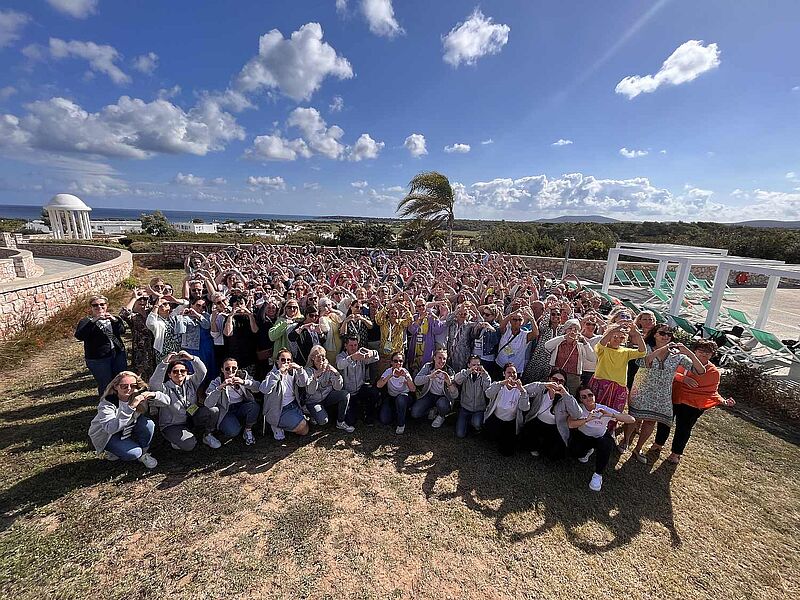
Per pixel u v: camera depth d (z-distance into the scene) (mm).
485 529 3182
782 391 5453
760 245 21266
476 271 11688
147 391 3695
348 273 9508
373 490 3576
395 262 13484
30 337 6602
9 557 2680
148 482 3516
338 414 4531
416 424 4816
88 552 2777
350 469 3863
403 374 4613
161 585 2582
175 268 18875
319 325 5043
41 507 3139
